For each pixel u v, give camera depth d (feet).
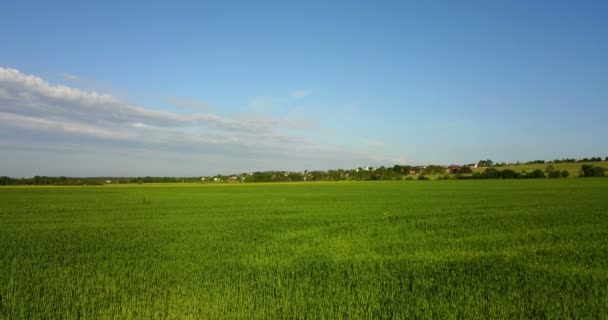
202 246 54.39
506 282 33.94
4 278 36.14
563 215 89.15
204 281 35.17
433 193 189.78
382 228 72.38
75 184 408.46
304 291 32.01
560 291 31.32
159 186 349.20
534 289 31.83
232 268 40.42
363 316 26.50
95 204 140.15
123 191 244.83
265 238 61.67
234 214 102.47
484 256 45.83
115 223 83.76
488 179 376.07
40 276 37.04
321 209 114.93
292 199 163.63
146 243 57.06
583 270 38.27
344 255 47.44
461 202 132.98
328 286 33.12
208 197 181.78
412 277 36.50
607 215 88.43
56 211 112.78
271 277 36.55
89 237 63.26
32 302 29.04
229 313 26.89
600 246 51.42
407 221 82.79
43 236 64.28
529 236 60.95
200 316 26.50
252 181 499.10
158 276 36.99
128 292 32.01
